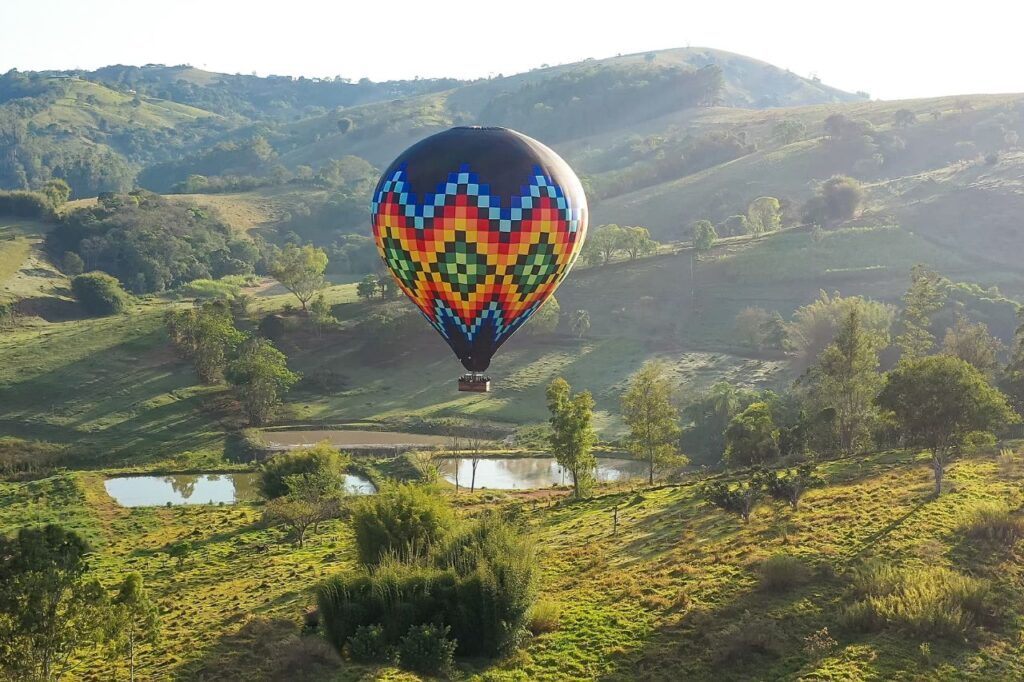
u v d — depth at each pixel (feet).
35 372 391.04
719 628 108.27
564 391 221.87
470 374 138.51
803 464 200.23
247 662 115.44
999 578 113.80
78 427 347.77
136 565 179.83
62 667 117.39
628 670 103.24
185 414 359.66
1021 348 261.85
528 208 127.24
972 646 99.40
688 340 432.25
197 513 228.63
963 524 130.82
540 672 105.60
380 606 116.67
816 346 383.45
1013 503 139.44
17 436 341.82
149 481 284.82
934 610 102.73
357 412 365.20
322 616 118.73
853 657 98.22
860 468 182.70
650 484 233.96
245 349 384.88
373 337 433.07
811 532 137.28
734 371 392.88
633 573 133.49
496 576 114.83
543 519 193.77
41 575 101.91
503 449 314.76
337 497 212.23
